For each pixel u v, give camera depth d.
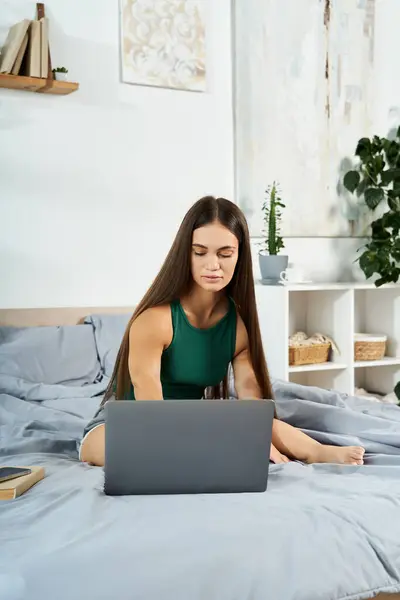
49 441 2.29
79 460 2.10
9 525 1.47
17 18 3.52
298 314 4.38
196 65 3.96
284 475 1.81
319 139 4.31
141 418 1.60
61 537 1.39
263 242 4.14
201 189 4.02
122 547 1.34
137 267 3.86
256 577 1.33
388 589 1.43
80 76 3.69
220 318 1.96
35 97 3.59
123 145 3.81
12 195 3.56
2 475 1.74
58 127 3.65
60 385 3.11
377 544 1.48
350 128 4.41
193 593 1.28
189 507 1.52
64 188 3.67
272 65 4.15
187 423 1.61
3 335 3.33
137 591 1.26
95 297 3.76
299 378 4.30
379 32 4.48
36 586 1.24
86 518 1.46
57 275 3.67
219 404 1.63
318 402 2.58
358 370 4.55
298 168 4.25
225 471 1.63
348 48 4.38
